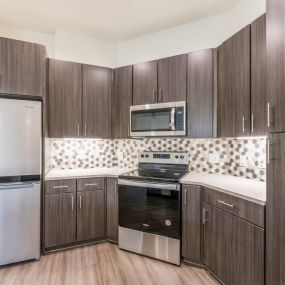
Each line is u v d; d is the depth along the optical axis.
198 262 2.37
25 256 2.44
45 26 3.08
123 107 3.12
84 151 3.36
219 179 2.43
